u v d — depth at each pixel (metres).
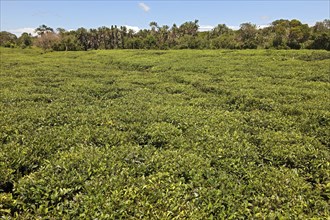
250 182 6.40
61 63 34.16
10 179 6.21
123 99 14.66
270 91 16.25
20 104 12.83
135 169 6.69
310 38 58.88
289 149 8.34
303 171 7.36
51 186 5.82
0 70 25.66
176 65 31.12
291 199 5.80
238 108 13.76
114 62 38.69
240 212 5.33
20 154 7.16
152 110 12.13
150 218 4.95
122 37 90.88
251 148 8.36
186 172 6.64
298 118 11.61
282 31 65.75
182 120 10.75
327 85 18.25
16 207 5.44
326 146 9.20
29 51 66.50
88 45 91.31
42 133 8.89
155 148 8.21
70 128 9.71
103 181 6.00
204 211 5.33
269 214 5.23
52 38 81.69
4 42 90.44
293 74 23.19
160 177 6.34
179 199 5.56
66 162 6.74
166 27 89.38
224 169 7.10
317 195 6.18
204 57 40.28
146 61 36.66
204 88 18.14
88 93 16.36
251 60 34.69
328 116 11.09
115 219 4.91
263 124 10.95
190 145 8.53
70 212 5.09
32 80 20.19
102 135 8.88
